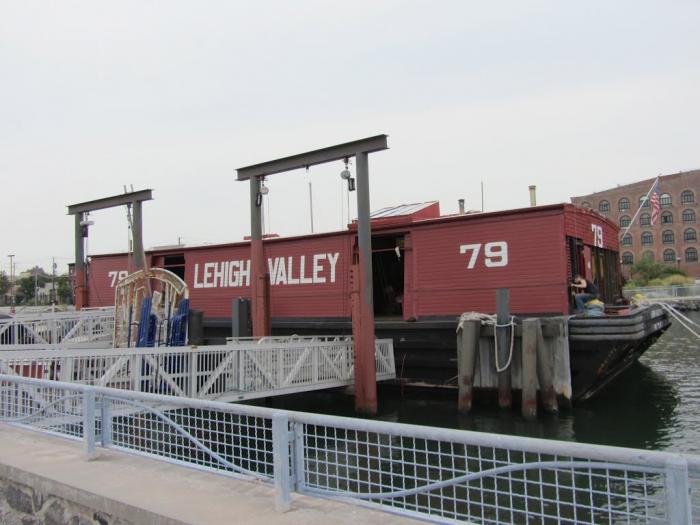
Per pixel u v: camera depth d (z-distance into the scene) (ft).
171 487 15.76
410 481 29.58
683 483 9.42
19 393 23.97
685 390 57.67
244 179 57.88
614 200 265.13
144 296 53.11
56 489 16.51
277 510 13.83
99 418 20.51
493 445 11.52
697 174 249.96
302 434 15.15
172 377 37.68
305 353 47.19
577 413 46.91
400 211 67.92
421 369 55.98
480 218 54.80
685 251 249.96
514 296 52.65
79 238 74.84
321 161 52.31
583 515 25.00
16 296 326.85
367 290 48.93
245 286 68.85
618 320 45.91
